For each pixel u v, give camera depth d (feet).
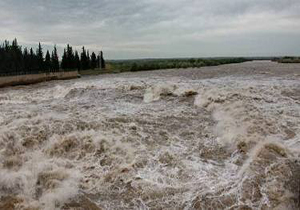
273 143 22.36
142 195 17.98
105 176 20.39
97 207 16.85
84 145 24.99
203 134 28.12
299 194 16.28
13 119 32.17
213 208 16.19
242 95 39.70
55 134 26.99
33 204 17.03
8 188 19.01
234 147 24.18
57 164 22.16
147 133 28.35
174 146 25.34
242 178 18.69
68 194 17.92
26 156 23.76
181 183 19.16
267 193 16.75
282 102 36.78
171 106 38.86
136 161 22.24
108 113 34.60
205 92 42.70
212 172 20.43
